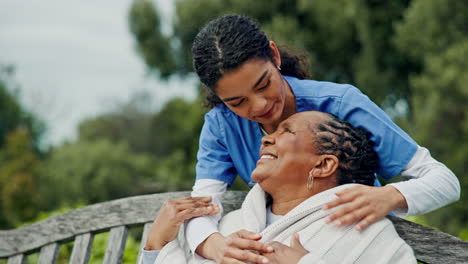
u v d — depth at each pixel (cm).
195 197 183
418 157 172
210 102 201
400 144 171
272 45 179
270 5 1430
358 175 172
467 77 914
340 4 1370
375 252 155
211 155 201
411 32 1077
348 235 157
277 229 165
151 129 1966
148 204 212
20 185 1082
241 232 164
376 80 1258
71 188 1567
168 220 176
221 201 206
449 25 1030
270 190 175
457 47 966
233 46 161
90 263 294
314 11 1400
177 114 1834
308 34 1391
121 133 2020
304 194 172
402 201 159
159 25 1672
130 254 292
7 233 230
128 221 213
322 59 1416
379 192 158
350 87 182
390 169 175
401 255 156
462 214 866
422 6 1060
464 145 903
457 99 924
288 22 1369
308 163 169
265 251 154
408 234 175
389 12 1242
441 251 170
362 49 1344
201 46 168
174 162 1656
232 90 164
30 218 1056
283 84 175
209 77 166
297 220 166
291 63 199
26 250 227
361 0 1252
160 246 178
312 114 175
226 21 168
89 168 1611
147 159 1742
